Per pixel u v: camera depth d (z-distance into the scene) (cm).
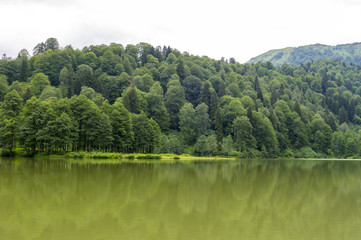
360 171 6212
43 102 7925
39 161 6194
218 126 12388
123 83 15700
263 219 2128
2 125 7225
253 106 15000
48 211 2138
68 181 3556
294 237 1739
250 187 3594
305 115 15688
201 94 16100
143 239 1616
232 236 1722
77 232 1698
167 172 5069
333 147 14662
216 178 4431
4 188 3002
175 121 14425
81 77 14125
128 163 6769
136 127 9925
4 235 1622
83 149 8712
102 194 2806
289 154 13488
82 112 8244
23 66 15188
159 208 2347
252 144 12319
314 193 3284
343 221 2127
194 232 1775
